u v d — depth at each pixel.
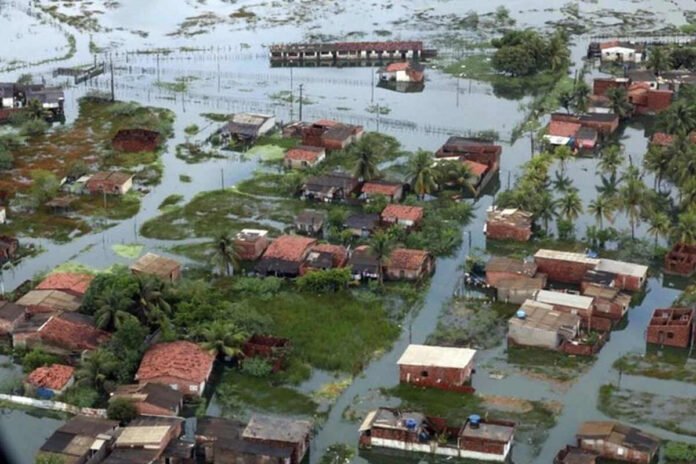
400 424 117.81
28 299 147.25
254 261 165.00
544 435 120.44
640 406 126.19
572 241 171.62
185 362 130.25
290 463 114.31
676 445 116.38
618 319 147.12
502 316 148.50
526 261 158.75
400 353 139.75
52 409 126.12
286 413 125.75
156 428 117.75
